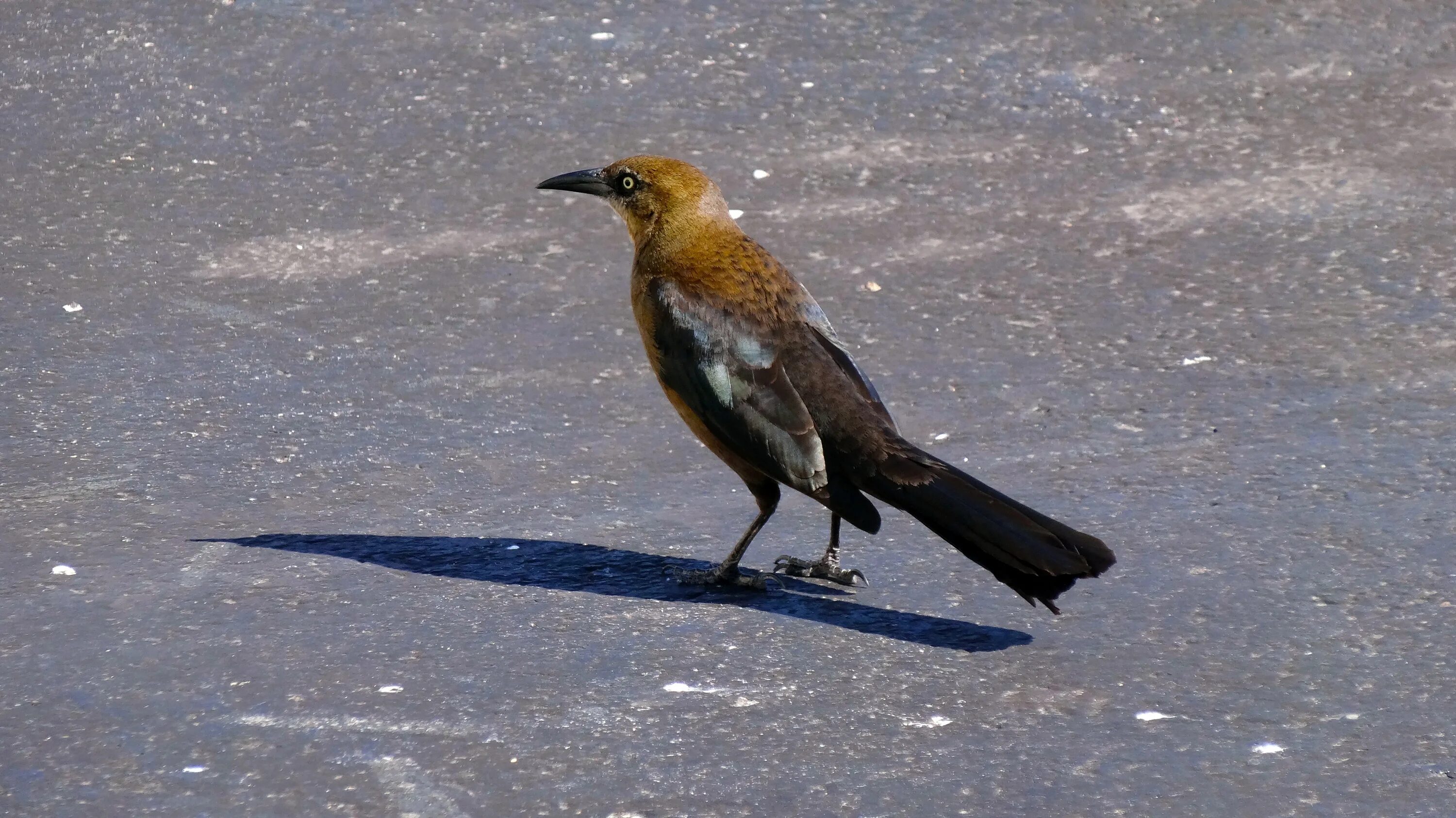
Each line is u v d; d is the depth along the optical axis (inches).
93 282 579.2
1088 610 357.1
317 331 552.4
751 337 374.3
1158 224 621.9
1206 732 297.1
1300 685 316.2
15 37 740.0
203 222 624.1
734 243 390.3
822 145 678.5
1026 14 767.7
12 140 670.5
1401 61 729.0
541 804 271.3
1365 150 668.7
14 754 285.7
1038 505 422.9
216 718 300.7
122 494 430.9
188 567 381.4
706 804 271.6
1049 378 515.5
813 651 336.5
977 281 586.6
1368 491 421.1
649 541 410.3
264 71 722.8
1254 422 475.5
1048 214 633.0
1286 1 772.0
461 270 598.2
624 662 329.4
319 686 314.8
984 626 351.3
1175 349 531.8
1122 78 721.6
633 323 566.3
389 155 671.8
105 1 772.6
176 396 500.4
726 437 372.5
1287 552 384.8
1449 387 492.4
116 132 679.1
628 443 481.7
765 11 770.8
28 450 458.6
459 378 522.6
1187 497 424.2
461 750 289.3
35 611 352.8
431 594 367.6
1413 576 367.2
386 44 744.3
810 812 269.0
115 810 267.7
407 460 463.5
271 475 449.1
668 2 775.1
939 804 271.6
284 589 368.8
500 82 718.5
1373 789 275.1
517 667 325.7
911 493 349.4
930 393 507.8
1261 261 591.5
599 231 629.3
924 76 725.3
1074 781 279.0
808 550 404.5
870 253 607.5
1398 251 592.7
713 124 691.4
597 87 716.0
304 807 269.7
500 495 440.8
